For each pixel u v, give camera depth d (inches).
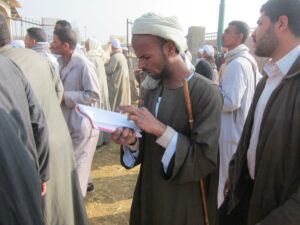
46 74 92.8
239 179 74.4
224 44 133.9
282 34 62.2
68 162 92.9
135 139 68.6
